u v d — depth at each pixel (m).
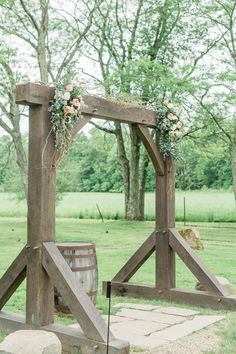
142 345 4.81
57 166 5.27
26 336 4.09
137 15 23.02
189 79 17.17
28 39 19.66
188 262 6.87
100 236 16.44
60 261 5.00
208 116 19.30
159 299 7.04
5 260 10.59
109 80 17.78
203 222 27.22
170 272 7.06
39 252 5.06
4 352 3.87
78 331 4.80
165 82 16.81
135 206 24.95
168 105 7.05
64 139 5.20
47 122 5.14
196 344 4.87
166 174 7.19
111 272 9.18
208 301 6.57
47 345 3.98
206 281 6.69
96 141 40.84
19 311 6.22
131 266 7.37
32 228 5.14
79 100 5.21
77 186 44.44
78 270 6.01
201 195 36.50
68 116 5.16
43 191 5.11
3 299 5.47
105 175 44.00
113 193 42.00
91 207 32.06
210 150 24.41
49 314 5.09
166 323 5.70
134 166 24.77
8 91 18.55
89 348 4.56
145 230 18.98
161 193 7.19
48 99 5.14
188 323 5.71
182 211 29.16
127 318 5.95
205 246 13.89
